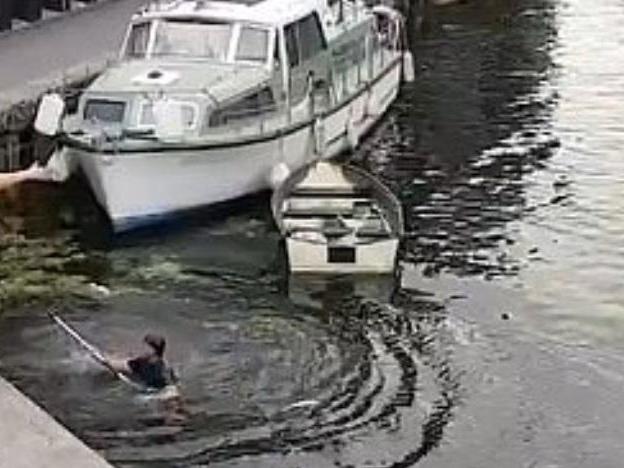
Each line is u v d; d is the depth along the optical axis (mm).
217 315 22094
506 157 30047
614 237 25625
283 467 17859
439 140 31125
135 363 19359
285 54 27422
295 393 19578
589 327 22000
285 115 27250
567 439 18719
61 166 25969
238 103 26219
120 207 25062
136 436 18359
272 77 27047
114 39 31656
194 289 23203
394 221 24422
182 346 20844
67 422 18531
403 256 24609
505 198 27609
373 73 31547
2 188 26234
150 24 27672
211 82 26234
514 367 20641
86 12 34469
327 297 22938
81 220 25797
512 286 23453
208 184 25922
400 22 34844
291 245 23578
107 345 20688
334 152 29297
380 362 20609
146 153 24844
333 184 25453
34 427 15102
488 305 22719
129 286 23219
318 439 18500
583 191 27984
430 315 22312
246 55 27219
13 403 15570
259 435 18531
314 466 17922
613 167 29344
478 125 32125
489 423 19062
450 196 27719
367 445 18438
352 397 19562
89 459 14570
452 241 25375
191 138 25266
